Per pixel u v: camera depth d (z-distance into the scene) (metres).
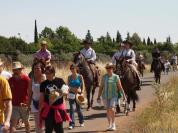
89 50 20.17
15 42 48.28
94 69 19.58
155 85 22.72
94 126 15.12
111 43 81.00
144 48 90.88
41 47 17.52
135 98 18.34
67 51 52.28
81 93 14.75
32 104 11.90
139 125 14.27
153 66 31.73
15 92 12.02
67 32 70.19
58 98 10.24
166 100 17.34
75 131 14.23
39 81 11.85
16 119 12.08
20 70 12.05
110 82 14.30
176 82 26.62
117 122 15.70
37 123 11.87
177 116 14.70
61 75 28.92
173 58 57.44
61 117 10.27
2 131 8.52
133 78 17.94
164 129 12.85
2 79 8.62
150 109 16.58
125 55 18.84
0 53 36.91
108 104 14.30
